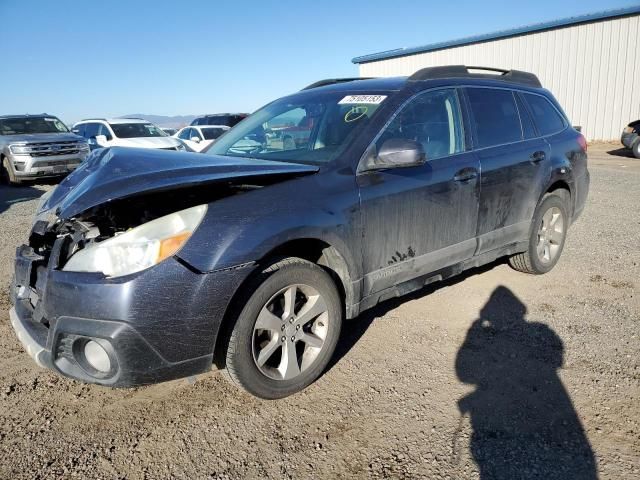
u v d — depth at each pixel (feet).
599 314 12.92
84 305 7.78
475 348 11.34
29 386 10.11
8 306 14.08
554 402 9.23
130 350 7.77
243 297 8.59
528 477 7.45
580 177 16.39
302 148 11.49
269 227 8.70
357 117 11.25
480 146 12.99
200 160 9.61
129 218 9.09
